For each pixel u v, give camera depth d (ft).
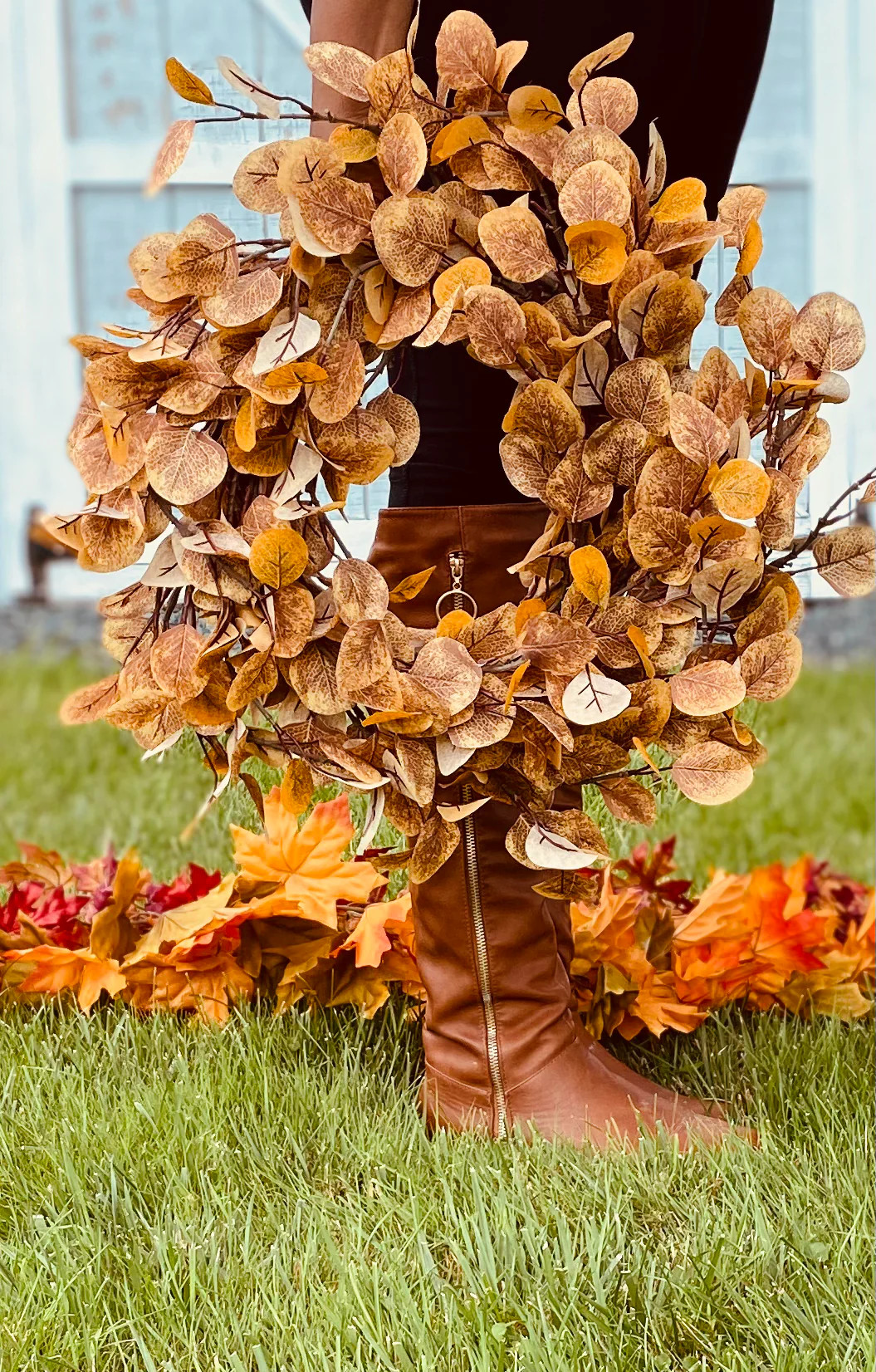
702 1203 7.98
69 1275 7.80
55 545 29.48
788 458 8.04
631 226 7.79
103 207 29.60
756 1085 8.82
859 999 9.46
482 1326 7.52
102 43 29.09
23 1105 8.64
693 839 11.57
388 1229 7.96
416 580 7.92
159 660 7.88
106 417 7.80
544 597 8.04
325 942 9.31
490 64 7.82
